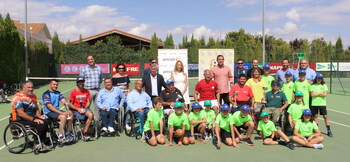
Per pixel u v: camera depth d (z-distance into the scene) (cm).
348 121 868
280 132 613
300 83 717
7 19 1484
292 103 732
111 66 2497
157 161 516
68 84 2328
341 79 2978
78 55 2880
